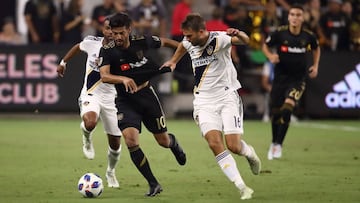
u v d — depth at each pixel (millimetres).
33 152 43969
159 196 29328
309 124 63281
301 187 31594
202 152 44188
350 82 65688
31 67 64438
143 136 53219
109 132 31859
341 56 65500
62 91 64438
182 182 33062
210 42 28500
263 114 67562
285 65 42531
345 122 65125
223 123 28547
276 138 41688
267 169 37219
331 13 67750
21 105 64500
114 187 31672
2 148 45875
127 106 29438
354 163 39688
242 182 28125
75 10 66812
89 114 32688
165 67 29391
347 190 30812
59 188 31328
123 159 40875
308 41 42750
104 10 64312
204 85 28766
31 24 66500
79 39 66750
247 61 66688
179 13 64062
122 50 29031
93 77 33219
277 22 65438
